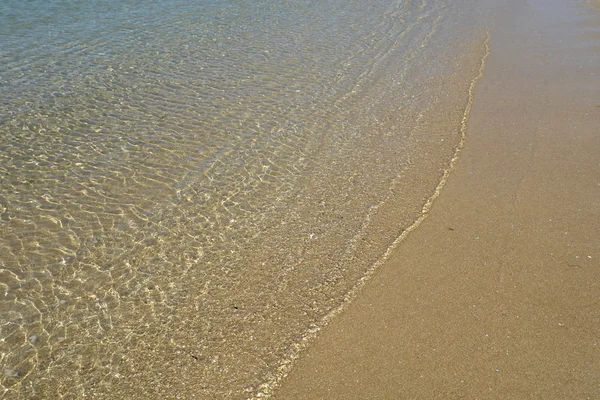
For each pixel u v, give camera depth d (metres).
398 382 5.02
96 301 6.20
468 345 5.36
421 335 5.53
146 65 12.77
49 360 5.44
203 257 6.87
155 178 8.54
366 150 9.30
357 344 5.48
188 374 5.25
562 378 4.93
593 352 5.18
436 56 13.49
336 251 6.91
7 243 7.14
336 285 6.34
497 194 7.87
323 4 17.83
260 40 14.51
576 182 8.02
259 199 8.01
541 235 6.93
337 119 10.39
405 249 6.88
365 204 7.86
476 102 10.91
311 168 8.79
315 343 5.54
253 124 10.17
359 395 4.92
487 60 13.06
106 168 8.80
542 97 10.92
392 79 12.21
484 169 8.54
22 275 6.60
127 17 16.09
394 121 10.29
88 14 16.27
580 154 8.77
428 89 11.64
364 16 16.67
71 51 13.45
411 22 16.14
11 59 12.86
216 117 10.45
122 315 6.00
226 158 9.06
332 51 13.86
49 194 8.16
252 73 12.45
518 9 17.12
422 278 6.35
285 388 5.05
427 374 5.07
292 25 15.76
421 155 9.09
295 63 13.06
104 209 7.82
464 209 7.60
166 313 6.01
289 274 6.55
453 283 6.23
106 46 13.84
